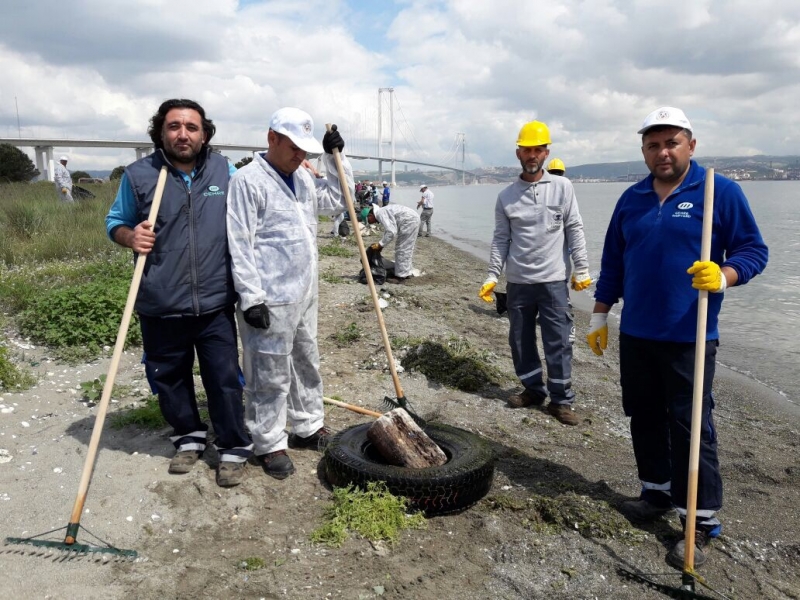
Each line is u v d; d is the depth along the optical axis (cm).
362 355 700
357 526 354
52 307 708
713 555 358
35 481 394
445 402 580
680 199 345
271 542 344
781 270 1650
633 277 361
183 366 405
